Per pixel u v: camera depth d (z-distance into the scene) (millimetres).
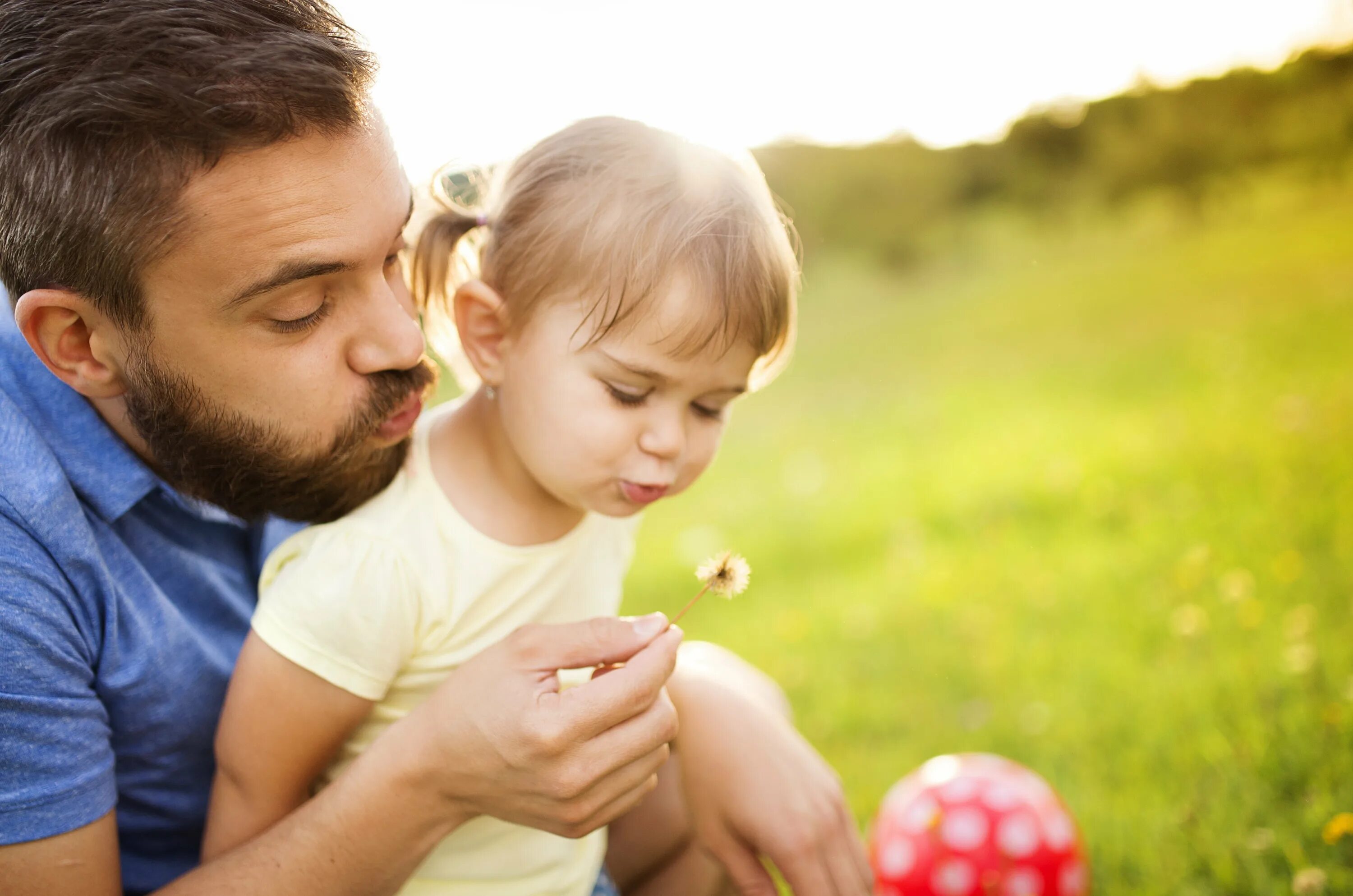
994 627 3586
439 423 1606
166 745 1483
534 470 1510
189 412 1272
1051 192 17266
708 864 1825
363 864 1310
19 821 1225
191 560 1550
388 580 1428
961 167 18250
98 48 1164
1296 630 2924
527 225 1540
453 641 1508
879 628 3822
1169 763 2490
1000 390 8180
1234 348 7312
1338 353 6398
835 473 6633
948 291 15641
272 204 1176
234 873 1301
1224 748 2461
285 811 1458
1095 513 4578
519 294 1510
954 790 2098
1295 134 14438
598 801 1301
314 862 1300
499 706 1264
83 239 1187
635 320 1438
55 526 1291
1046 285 13594
